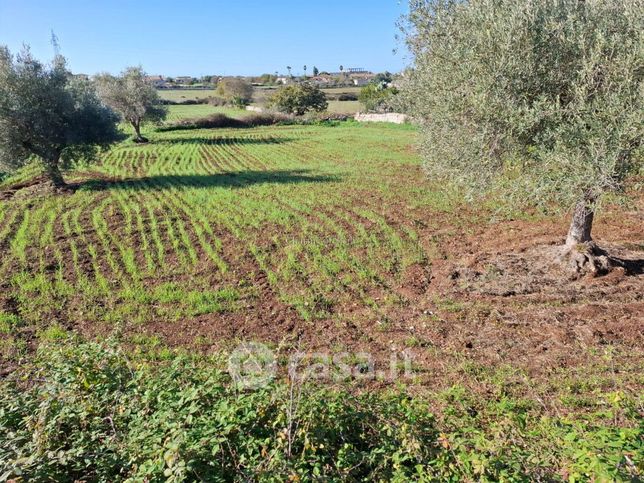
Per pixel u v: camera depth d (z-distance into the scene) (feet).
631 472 10.41
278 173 78.33
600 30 24.09
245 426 14.16
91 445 14.33
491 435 16.56
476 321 27.86
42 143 63.26
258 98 268.82
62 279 36.04
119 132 72.13
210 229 47.14
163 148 113.80
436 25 29.78
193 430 12.95
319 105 202.49
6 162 61.98
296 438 13.70
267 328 28.27
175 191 65.46
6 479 12.38
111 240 44.86
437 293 31.86
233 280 35.40
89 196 62.64
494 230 44.88
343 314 29.78
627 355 23.39
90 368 17.43
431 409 19.76
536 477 11.94
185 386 16.02
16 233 47.47
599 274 32.14
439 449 13.57
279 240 43.98
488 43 25.23
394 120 152.66
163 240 44.75
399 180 69.41
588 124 24.30
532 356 23.93
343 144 110.63
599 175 23.38
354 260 38.37
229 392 16.12
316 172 77.92
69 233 46.80
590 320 26.99
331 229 46.96
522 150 27.61
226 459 13.24
